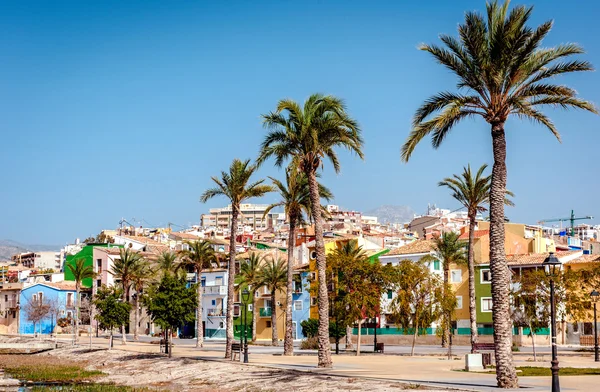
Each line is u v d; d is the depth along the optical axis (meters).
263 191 69.44
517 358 66.38
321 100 55.19
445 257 98.31
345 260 77.62
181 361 68.06
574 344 94.88
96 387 57.59
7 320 154.88
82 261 113.81
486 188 78.75
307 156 55.12
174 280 74.12
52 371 73.56
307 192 76.19
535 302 64.88
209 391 50.50
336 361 62.91
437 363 59.66
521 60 38.47
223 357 70.12
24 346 103.81
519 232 116.94
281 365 57.81
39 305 137.50
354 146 54.78
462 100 40.03
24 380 65.62
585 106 38.84
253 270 114.06
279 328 126.56
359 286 75.69
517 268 97.31
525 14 38.59
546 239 112.12
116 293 95.38
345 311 74.75
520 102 38.69
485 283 102.94
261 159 56.44
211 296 137.62
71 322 148.50
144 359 75.19
